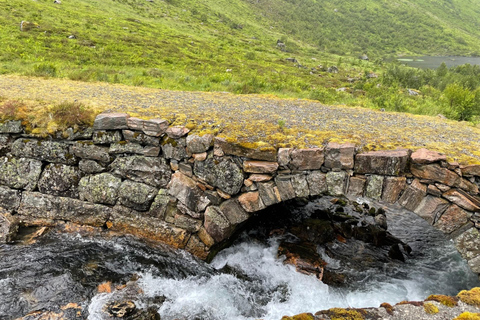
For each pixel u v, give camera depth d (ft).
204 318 20.49
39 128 26.84
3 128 27.02
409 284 24.71
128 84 54.70
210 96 45.09
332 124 31.48
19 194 27.81
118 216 26.86
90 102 32.86
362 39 570.87
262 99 45.42
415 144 24.89
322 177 21.99
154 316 20.12
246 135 24.97
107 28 154.20
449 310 16.14
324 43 435.53
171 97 41.34
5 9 139.74
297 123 30.76
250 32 331.36
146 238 26.35
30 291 21.03
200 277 24.54
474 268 19.88
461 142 26.61
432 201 20.44
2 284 21.38
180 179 24.94
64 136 26.45
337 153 21.43
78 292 21.26
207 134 23.93
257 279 24.88
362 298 23.26
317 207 35.88
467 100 56.08
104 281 22.54
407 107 56.85
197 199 24.73
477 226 19.47
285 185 22.58
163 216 25.86
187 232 25.46
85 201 27.27
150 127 24.76
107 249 25.88
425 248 29.19
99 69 65.51
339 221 32.86
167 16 262.26
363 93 92.94
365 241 30.04
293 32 460.96
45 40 101.50
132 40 133.69
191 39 188.03
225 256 27.14
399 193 21.09
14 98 31.94
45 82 45.85
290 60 190.80
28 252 24.71
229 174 23.27
